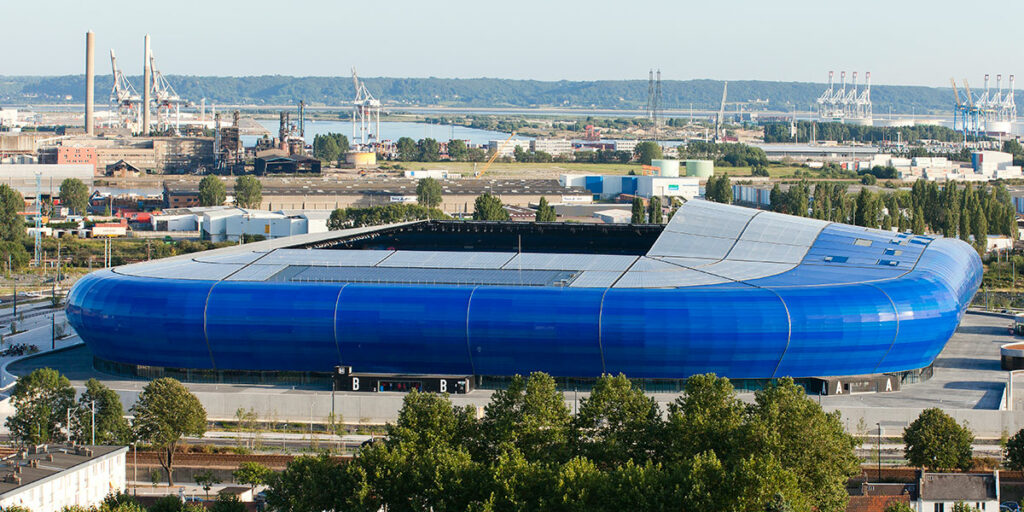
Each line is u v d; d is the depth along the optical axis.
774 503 166.50
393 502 186.25
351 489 185.50
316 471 188.62
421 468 184.88
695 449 194.88
